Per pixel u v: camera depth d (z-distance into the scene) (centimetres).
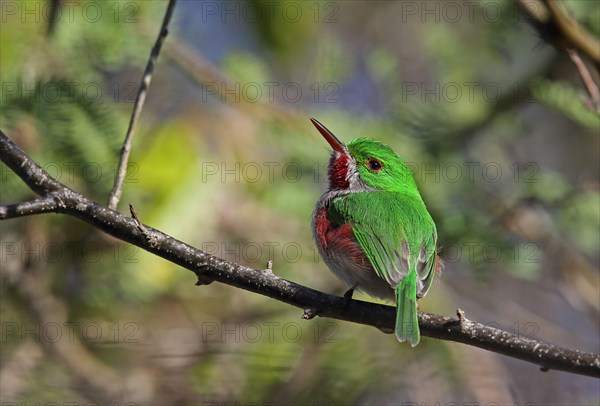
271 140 1293
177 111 1277
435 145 1321
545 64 1309
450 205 1292
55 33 1134
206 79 1241
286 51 1381
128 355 1212
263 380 1194
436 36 1388
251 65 1291
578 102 1248
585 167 1562
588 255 1425
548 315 1475
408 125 1334
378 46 1546
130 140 795
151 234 775
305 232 1249
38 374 1169
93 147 1109
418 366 1212
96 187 1123
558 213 1296
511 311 1338
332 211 991
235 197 1238
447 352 1217
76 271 1208
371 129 1315
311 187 1288
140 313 1238
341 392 1192
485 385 1215
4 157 777
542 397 1353
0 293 1185
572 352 750
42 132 1102
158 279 1209
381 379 1200
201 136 1265
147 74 814
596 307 1339
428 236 963
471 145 1334
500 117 1323
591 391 1357
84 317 1216
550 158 1565
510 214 1290
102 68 1166
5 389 1142
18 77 1101
